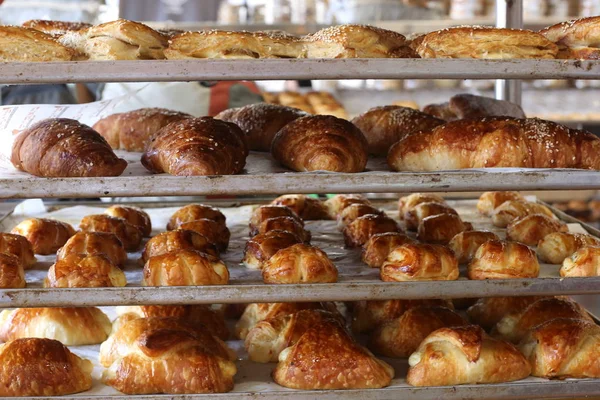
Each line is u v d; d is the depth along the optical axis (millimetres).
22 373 1092
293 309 1242
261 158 1304
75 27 1293
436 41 1159
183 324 1172
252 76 1042
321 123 1213
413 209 1525
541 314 1240
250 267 1260
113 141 1434
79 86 2311
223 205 1700
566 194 2793
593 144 1182
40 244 1340
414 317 1208
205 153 1123
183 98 1992
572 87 3303
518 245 1226
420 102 3197
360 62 1045
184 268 1170
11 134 1199
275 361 1178
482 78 1067
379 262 1263
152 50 1132
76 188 1059
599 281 1119
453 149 1194
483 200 1645
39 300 1080
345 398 1096
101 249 1263
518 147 1174
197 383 1099
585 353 1134
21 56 1095
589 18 1152
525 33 1148
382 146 1363
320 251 1197
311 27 2291
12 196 1056
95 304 1086
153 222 1590
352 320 1306
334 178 1070
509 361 1122
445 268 1191
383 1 2744
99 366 1164
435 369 1113
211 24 2297
